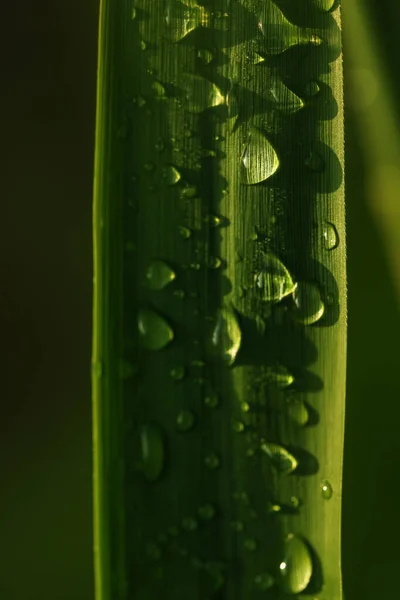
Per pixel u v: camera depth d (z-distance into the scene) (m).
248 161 0.18
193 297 0.18
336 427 0.18
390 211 0.22
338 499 0.18
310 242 0.18
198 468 0.18
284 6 0.19
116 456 0.18
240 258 0.18
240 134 0.18
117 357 0.18
